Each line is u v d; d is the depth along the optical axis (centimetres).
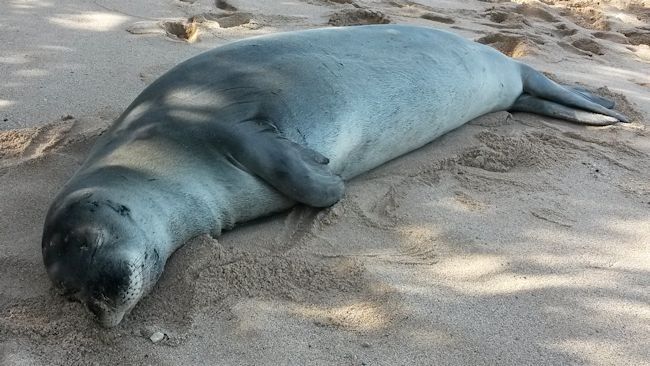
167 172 308
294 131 328
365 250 309
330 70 343
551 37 558
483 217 328
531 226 325
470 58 386
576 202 340
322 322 282
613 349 278
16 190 326
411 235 317
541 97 412
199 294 289
